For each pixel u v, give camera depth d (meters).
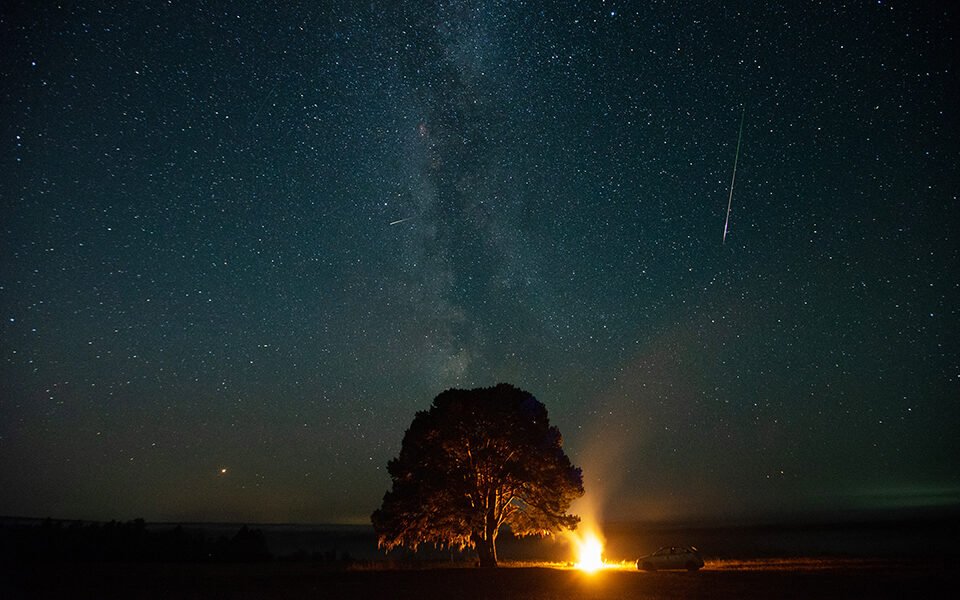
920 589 21.08
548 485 35.81
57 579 28.58
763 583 23.95
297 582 27.44
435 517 34.97
